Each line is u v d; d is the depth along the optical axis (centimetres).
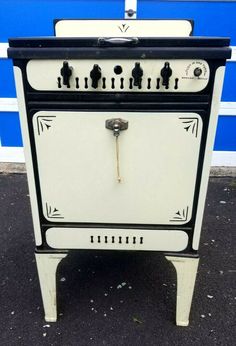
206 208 215
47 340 128
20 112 100
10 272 162
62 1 223
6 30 231
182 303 129
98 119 100
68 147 104
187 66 93
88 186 110
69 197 112
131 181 108
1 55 236
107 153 104
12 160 268
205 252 176
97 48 91
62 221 116
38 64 94
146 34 157
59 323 135
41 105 99
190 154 103
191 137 101
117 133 100
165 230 115
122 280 158
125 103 97
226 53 89
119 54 91
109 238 118
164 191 109
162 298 148
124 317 138
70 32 158
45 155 105
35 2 223
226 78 237
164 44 90
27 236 188
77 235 118
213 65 92
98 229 117
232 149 256
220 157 259
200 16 223
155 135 101
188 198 110
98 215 114
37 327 134
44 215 115
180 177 107
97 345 126
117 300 147
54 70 95
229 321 136
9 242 183
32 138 103
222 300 146
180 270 122
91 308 142
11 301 146
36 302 145
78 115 99
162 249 119
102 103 98
